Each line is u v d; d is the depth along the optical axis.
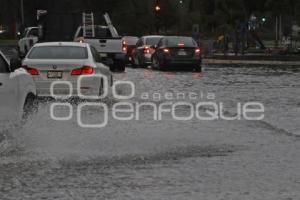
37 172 13.41
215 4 78.69
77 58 26.08
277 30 92.12
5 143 16.42
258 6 77.69
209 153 15.50
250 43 88.12
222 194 11.65
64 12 51.72
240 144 16.69
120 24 117.12
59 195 11.56
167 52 48.31
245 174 13.25
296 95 28.91
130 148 16.02
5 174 13.21
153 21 117.19
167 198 11.35
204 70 48.94
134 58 56.72
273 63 58.06
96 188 12.09
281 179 12.82
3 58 17.33
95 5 110.06
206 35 105.62
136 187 12.16
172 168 13.83
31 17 119.38
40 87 25.22
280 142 17.00
